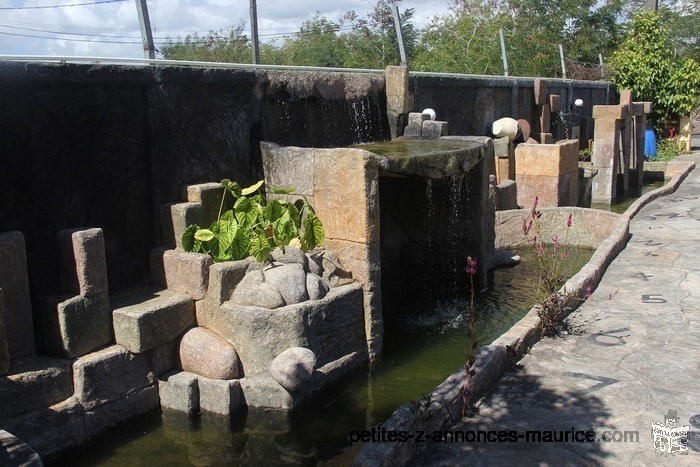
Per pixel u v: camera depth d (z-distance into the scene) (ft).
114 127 16.75
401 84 26.40
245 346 15.98
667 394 13.80
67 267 15.06
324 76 23.39
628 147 45.65
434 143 24.85
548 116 42.75
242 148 20.38
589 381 14.47
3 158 14.44
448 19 71.10
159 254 17.31
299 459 13.84
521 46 70.95
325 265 18.11
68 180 15.79
